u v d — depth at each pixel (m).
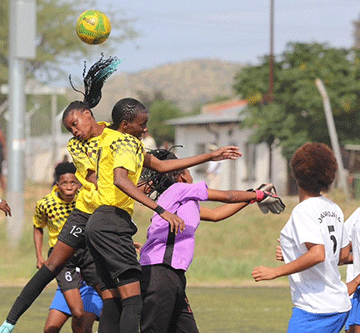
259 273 13.12
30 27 38.38
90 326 17.50
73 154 15.38
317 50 79.94
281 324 23.00
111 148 14.41
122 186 13.98
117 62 16.08
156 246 14.36
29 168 100.19
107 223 14.48
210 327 22.44
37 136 107.31
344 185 60.47
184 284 14.49
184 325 14.53
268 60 82.19
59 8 99.69
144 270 14.35
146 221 48.88
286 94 78.62
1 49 97.56
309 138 77.12
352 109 77.12
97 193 14.92
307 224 13.16
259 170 90.06
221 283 32.41
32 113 104.19
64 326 22.86
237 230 46.66
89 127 15.36
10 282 31.80
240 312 25.12
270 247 43.59
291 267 13.03
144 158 14.97
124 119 14.84
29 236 38.47
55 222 17.80
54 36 98.56
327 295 13.19
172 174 15.38
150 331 14.31
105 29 16.78
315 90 76.25
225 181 95.38
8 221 38.28
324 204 13.46
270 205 15.55
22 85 38.66
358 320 15.11
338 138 77.56
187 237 14.41
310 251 13.04
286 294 29.47
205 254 41.12
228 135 96.81
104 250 14.45
